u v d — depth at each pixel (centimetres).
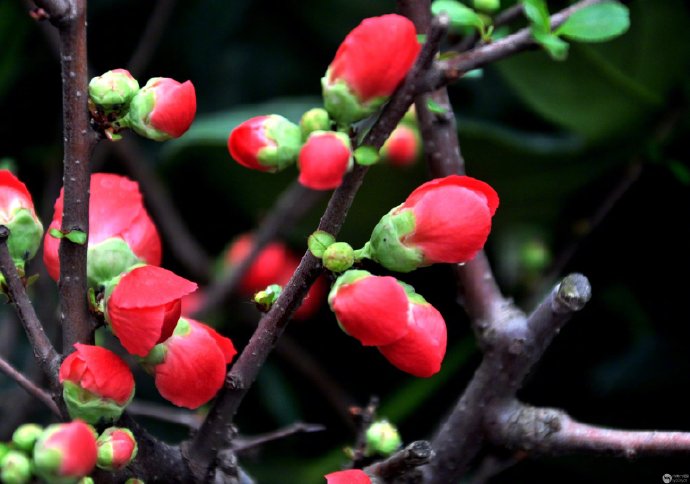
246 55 85
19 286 48
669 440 51
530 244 74
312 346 80
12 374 50
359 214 74
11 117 82
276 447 78
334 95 46
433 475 53
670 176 71
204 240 85
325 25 84
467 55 47
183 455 50
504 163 70
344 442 78
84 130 47
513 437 52
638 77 66
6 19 76
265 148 46
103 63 85
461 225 47
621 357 74
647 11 64
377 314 46
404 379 78
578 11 50
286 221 69
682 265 73
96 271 49
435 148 55
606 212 68
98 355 47
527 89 69
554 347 75
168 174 78
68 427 45
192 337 48
